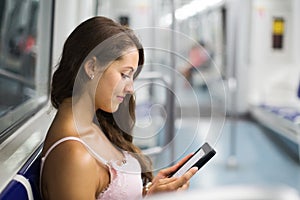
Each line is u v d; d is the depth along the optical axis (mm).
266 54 8250
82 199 1177
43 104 2354
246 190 477
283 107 7219
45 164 1215
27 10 2500
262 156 5633
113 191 1300
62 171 1172
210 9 8469
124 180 1320
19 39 2488
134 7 7098
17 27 2504
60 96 1285
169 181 1269
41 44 2436
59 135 1232
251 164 5219
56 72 1293
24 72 2422
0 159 1338
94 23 1231
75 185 1167
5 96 2111
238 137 6742
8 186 1080
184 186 1243
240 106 8336
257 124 7793
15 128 1780
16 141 1611
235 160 5066
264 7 8117
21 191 1107
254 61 8234
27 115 2018
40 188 1256
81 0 2850
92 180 1205
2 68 2436
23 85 2354
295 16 7906
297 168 5086
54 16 2479
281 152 5863
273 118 6645
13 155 1402
